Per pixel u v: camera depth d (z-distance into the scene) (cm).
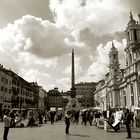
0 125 3108
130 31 6041
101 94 12562
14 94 7388
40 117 3497
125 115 1653
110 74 9344
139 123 2489
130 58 6209
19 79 8212
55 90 15962
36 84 12525
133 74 5872
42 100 13488
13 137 1642
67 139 1522
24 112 4388
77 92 16412
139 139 1528
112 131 2111
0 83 6241
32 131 2153
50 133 1958
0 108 6184
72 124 3347
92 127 2705
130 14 6300
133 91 6003
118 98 8806
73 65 7462
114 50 9194
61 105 15400
